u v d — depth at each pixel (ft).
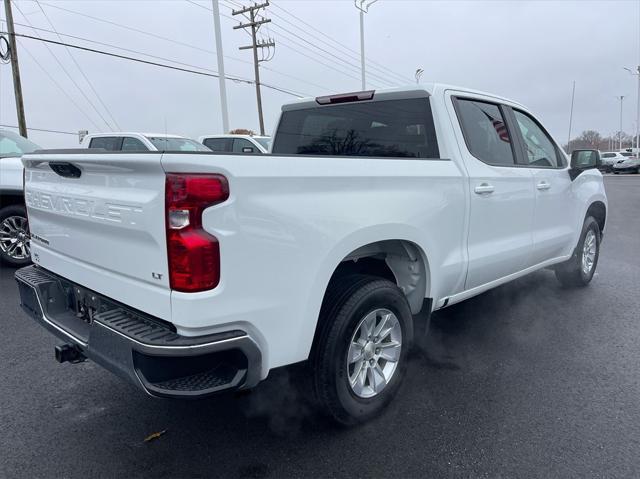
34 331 15.60
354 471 8.95
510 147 14.49
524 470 8.91
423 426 10.28
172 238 7.37
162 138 39.06
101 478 8.79
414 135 12.64
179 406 11.18
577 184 17.87
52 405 11.23
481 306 17.92
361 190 9.61
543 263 16.66
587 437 9.87
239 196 7.63
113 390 11.93
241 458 9.34
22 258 22.84
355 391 10.08
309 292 8.71
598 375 12.50
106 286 8.93
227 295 7.65
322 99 14.43
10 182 22.04
